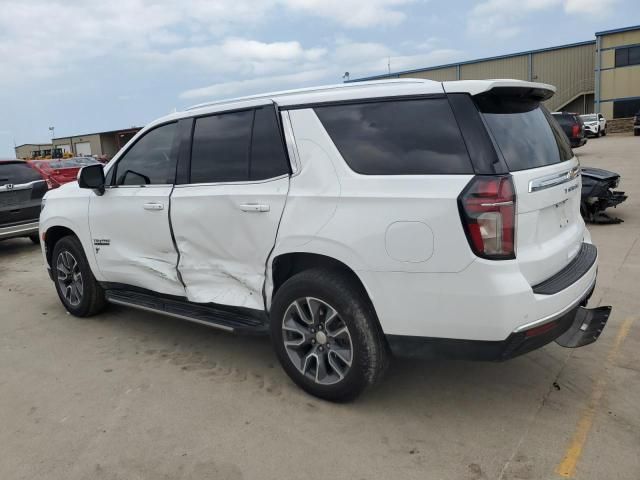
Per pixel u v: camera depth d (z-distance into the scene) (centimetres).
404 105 300
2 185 869
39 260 846
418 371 371
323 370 332
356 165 307
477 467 268
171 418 325
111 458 288
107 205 450
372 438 296
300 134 329
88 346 447
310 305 326
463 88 286
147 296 446
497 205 266
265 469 274
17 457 292
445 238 273
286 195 329
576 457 272
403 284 287
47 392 366
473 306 272
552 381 350
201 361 406
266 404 337
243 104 364
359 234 296
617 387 338
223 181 368
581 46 4256
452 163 279
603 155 1986
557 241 315
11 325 511
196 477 270
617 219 825
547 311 280
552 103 4450
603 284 536
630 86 3853
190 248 389
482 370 369
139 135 436
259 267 350
